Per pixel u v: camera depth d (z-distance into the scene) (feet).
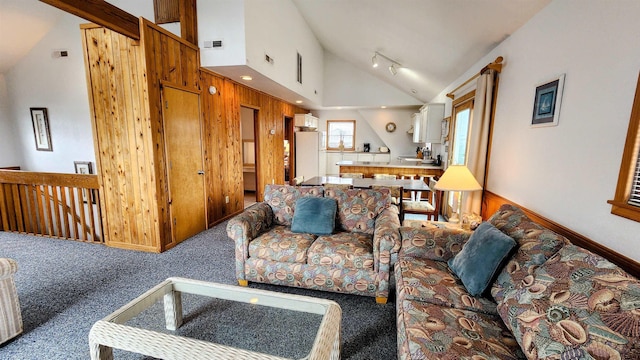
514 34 8.39
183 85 11.12
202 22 11.45
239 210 16.15
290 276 7.71
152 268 9.25
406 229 7.34
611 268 3.59
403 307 4.96
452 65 13.08
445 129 17.19
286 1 15.19
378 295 7.28
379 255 7.14
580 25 5.65
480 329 4.31
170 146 10.72
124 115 10.01
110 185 10.64
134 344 4.18
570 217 5.88
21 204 12.40
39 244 11.28
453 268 6.11
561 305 3.59
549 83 6.64
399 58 15.94
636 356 2.72
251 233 8.19
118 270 9.11
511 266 5.01
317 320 6.56
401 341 4.48
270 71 13.55
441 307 4.87
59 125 15.34
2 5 12.69
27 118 15.72
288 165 25.40
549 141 6.63
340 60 24.70
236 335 6.11
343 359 5.52
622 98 4.63
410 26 11.29
